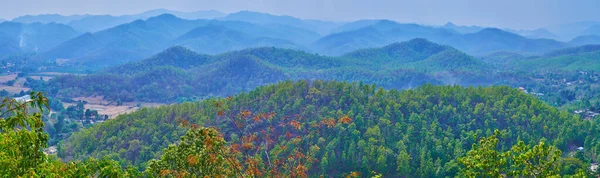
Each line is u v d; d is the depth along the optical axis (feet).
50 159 106.42
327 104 525.75
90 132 512.22
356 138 452.35
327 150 425.69
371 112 511.40
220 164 123.13
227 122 442.91
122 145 472.03
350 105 520.01
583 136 522.06
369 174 419.33
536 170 115.65
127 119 528.63
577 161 413.39
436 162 428.56
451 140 464.65
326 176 403.95
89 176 102.99
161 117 516.73
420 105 541.34
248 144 132.26
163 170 121.19
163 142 464.65
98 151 471.21
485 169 118.42
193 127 128.67
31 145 99.14
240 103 512.22
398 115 509.76
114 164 106.63
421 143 458.50
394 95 566.77
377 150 435.12
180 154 126.41
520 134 504.84
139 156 447.42
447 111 531.09
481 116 533.55
